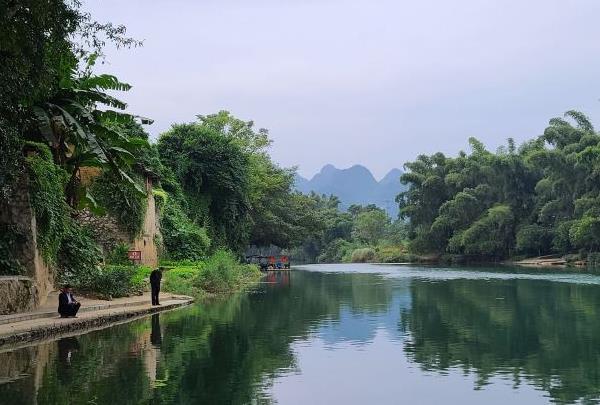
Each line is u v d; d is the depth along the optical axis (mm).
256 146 61250
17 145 17172
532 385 9602
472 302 23000
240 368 10781
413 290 29891
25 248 18516
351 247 108562
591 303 22000
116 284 22422
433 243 78500
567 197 63562
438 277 42344
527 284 32844
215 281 29406
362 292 29062
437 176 79188
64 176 22641
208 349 12734
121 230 30375
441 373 10523
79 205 24438
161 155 43562
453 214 74062
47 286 20344
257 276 45344
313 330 15742
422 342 13789
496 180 73062
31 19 13656
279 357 11930
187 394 8867
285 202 63094
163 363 11141
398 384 9695
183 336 14594
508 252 71250
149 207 33812
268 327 16344
